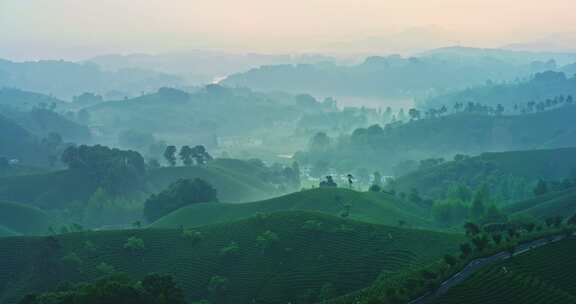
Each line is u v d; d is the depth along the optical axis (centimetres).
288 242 14888
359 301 10231
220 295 13312
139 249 15312
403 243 14138
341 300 10938
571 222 13562
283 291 13112
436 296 9606
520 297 9356
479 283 9762
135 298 9719
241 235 15712
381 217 19450
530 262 10562
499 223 15200
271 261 14262
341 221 15700
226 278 13788
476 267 10656
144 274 14438
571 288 9825
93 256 14962
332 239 14788
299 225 15650
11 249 15225
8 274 14362
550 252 11019
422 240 14175
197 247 15462
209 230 16462
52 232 19775
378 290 10625
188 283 13912
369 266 13412
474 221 17950
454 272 10462
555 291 9531
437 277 10238
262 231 15688
